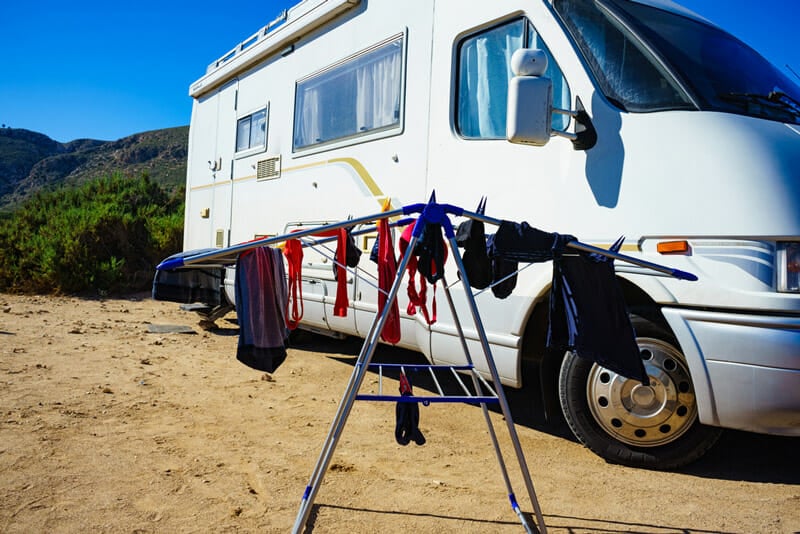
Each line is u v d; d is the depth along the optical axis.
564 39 3.88
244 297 2.65
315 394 5.12
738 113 3.40
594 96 3.67
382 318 2.44
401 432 2.62
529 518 2.91
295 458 3.63
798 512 3.03
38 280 11.30
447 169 4.58
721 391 3.17
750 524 2.89
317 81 6.24
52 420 4.07
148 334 7.59
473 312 2.44
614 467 3.62
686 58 3.66
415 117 4.91
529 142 3.38
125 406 4.50
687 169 3.28
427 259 2.52
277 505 2.99
